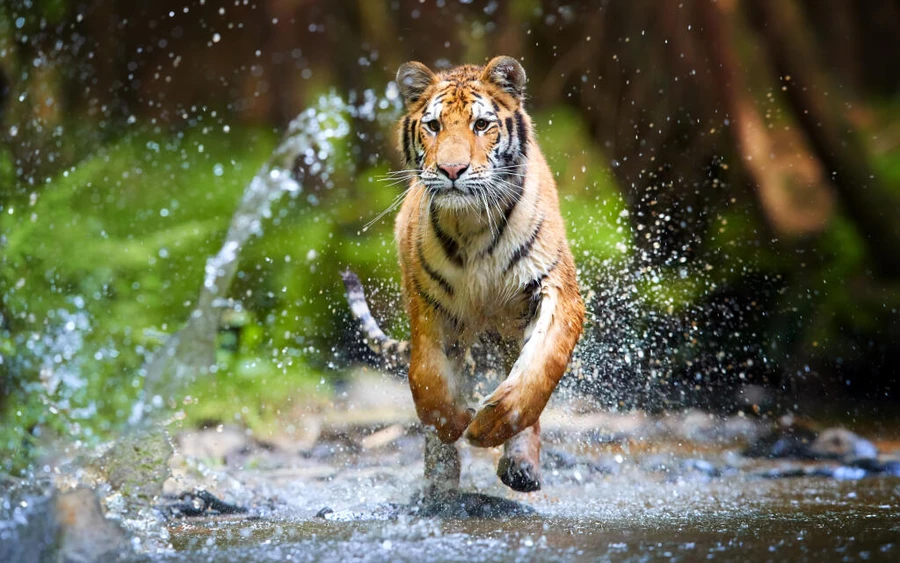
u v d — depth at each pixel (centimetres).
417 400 655
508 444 664
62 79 1490
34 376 952
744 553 508
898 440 1089
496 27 1803
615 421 1020
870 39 1991
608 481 819
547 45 1786
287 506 706
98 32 1692
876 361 1447
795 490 764
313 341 1348
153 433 761
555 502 709
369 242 1491
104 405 1040
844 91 1900
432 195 639
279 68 1830
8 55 1275
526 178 664
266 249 1398
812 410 1280
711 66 1614
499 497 695
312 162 1598
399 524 605
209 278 1260
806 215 1575
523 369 612
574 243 1120
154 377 1105
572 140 1625
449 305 662
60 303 1116
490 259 645
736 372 1359
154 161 1531
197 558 518
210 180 1498
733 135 1608
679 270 1326
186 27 1820
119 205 1382
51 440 861
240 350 1223
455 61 1805
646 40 1666
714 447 1010
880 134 1803
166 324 1233
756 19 1598
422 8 1827
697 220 1559
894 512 647
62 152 1398
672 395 1159
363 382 1257
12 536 518
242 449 980
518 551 519
